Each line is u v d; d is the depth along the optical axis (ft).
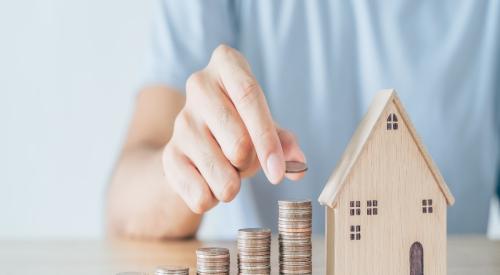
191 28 4.62
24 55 6.21
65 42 6.19
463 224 4.70
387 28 4.65
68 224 6.30
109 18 6.17
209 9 4.66
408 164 2.21
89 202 6.27
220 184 2.54
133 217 3.70
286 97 4.72
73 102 6.22
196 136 2.63
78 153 6.25
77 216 6.29
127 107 6.21
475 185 4.69
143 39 6.18
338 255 2.17
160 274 2.21
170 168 2.73
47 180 6.28
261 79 4.81
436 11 4.67
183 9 4.63
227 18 4.80
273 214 4.61
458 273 2.59
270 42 4.74
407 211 2.21
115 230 3.86
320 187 4.66
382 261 2.20
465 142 4.66
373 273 2.19
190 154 2.64
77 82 6.21
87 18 6.17
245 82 2.46
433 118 4.64
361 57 4.71
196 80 2.66
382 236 2.19
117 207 3.83
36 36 6.19
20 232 6.29
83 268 2.73
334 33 4.71
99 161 6.24
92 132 6.23
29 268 2.76
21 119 6.24
